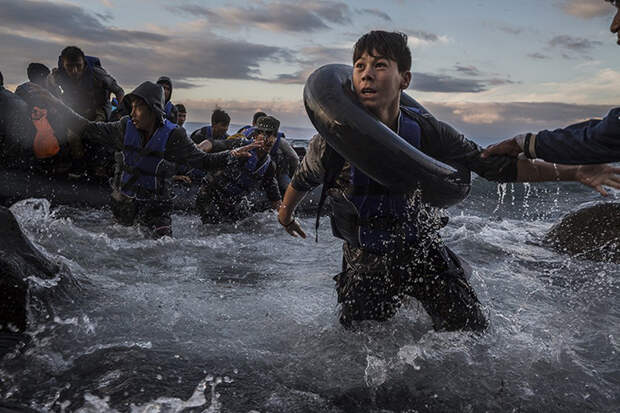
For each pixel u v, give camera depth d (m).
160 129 4.60
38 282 2.67
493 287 3.68
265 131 5.96
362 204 2.43
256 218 6.19
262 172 6.07
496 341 2.55
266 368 2.26
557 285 3.83
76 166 7.20
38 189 6.52
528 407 2.01
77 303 2.84
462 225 6.55
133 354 2.31
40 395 1.94
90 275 3.42
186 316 2.82
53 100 4.67
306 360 2.35
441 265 2.51
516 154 2.22
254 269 4.06
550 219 7.52
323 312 2.97
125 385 2.03
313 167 2.54
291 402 1.99
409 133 2.36
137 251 4.23
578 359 2.44
